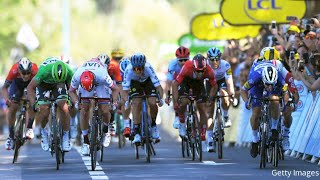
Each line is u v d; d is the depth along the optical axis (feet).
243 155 119.65
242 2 156.15
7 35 305.73
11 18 309.01
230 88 119.75
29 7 332.80
